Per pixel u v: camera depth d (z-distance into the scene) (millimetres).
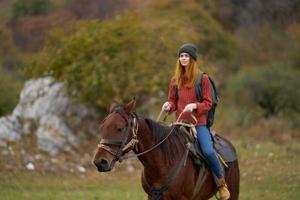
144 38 19078
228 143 8750
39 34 48531
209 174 8047
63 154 17234
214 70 22734
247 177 15109
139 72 18578
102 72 18250
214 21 39656
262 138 22312
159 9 38438
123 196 12781
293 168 15805
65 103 18750
